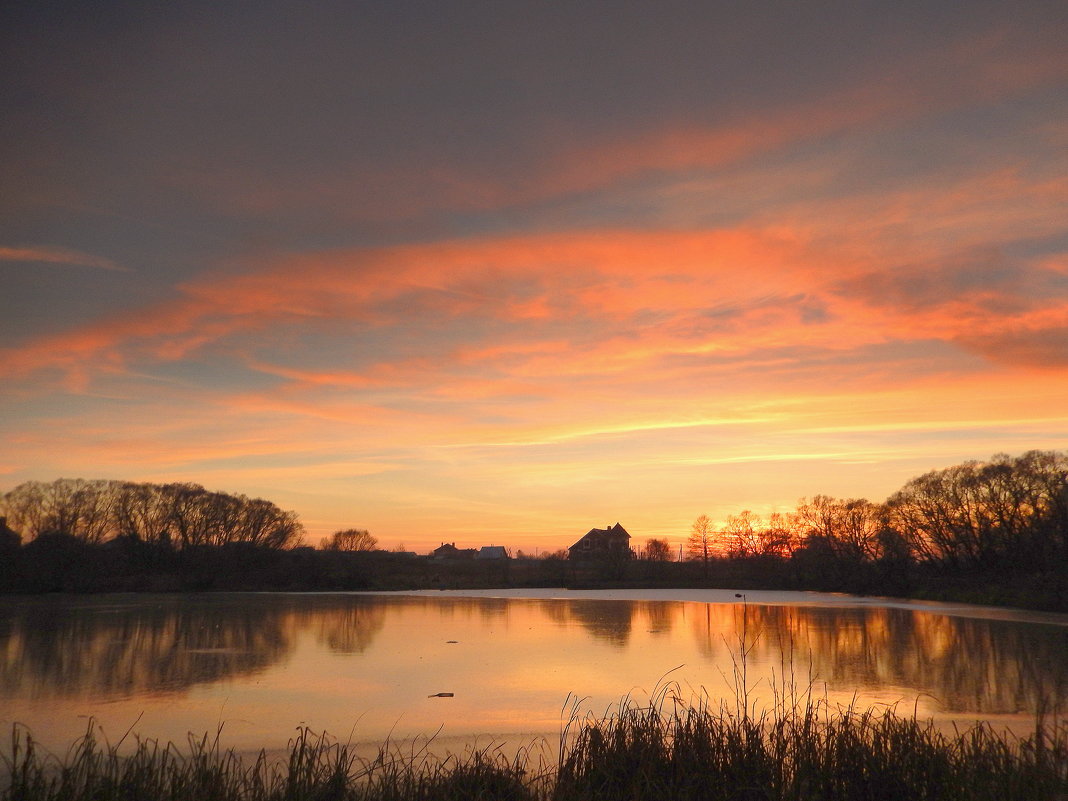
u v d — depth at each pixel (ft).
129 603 219.20
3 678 94.73
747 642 129.29
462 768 42.73
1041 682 91.04
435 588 306.55
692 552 392.06
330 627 154.71
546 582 329.31
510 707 75.82
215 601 228.22
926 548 323.78
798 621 170.81
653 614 187.21
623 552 375.66
